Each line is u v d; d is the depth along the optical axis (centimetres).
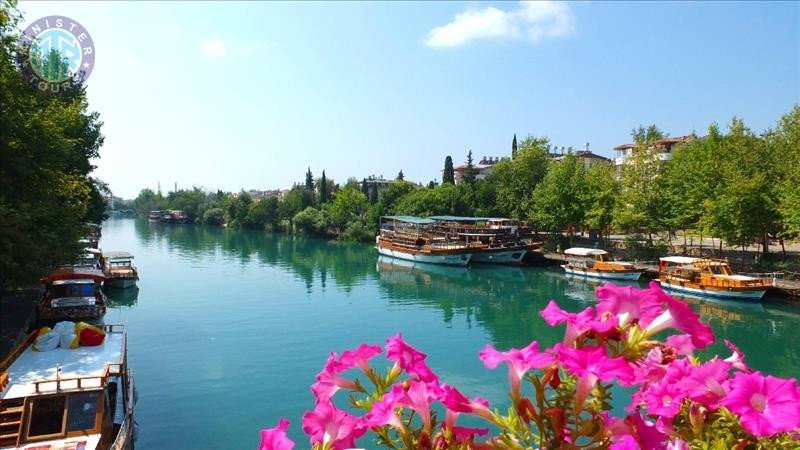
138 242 8538
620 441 188
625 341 168
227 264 5653
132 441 1380
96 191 3953
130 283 3991
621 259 4716
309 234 9688
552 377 171
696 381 191
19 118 1817
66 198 2470
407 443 180
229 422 1628
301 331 2755
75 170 2956
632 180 4644
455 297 3725
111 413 1291
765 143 3853
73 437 1075
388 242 6222
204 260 6016
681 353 184
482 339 2584
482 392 1761
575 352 154
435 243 5881
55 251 1891
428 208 7656
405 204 8156
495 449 175
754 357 2192
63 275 2609
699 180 3941
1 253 1619
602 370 147
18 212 1694
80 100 3338
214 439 1513
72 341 1430
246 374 2072
